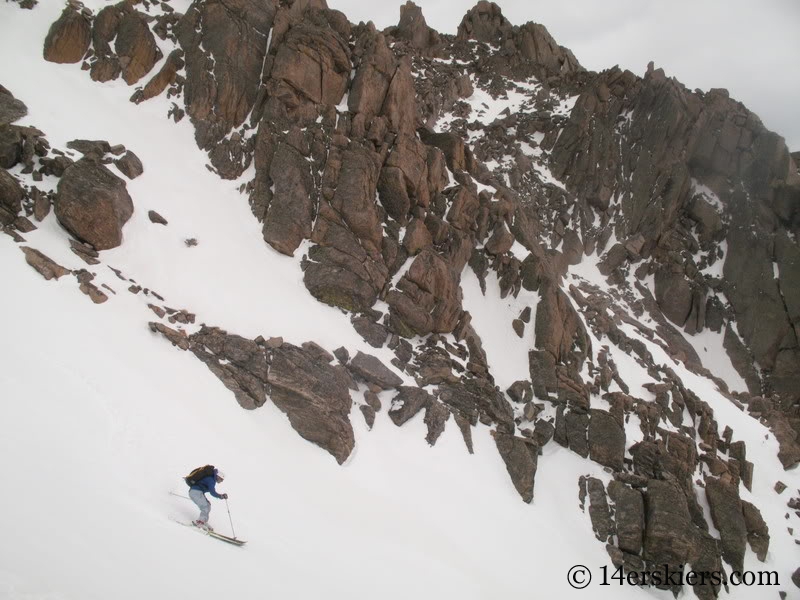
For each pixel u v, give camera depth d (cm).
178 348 1780
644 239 3875
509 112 4462
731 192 4062
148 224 2133
